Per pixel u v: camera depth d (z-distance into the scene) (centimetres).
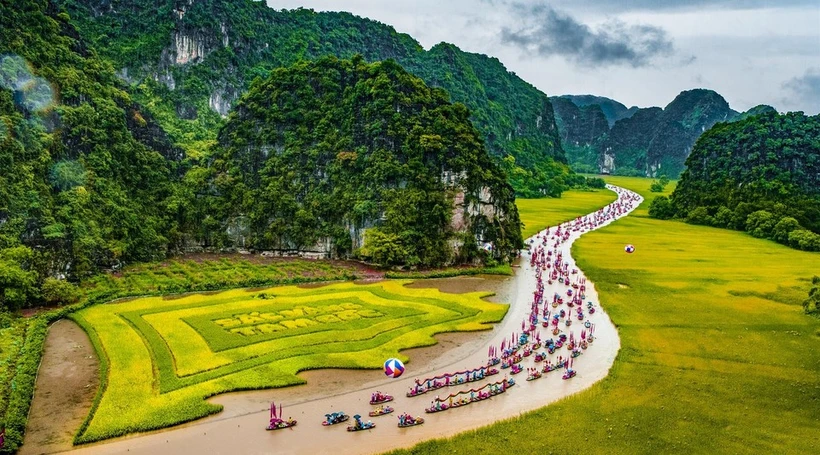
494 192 17412
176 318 10794
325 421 7162
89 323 10338
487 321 11319
